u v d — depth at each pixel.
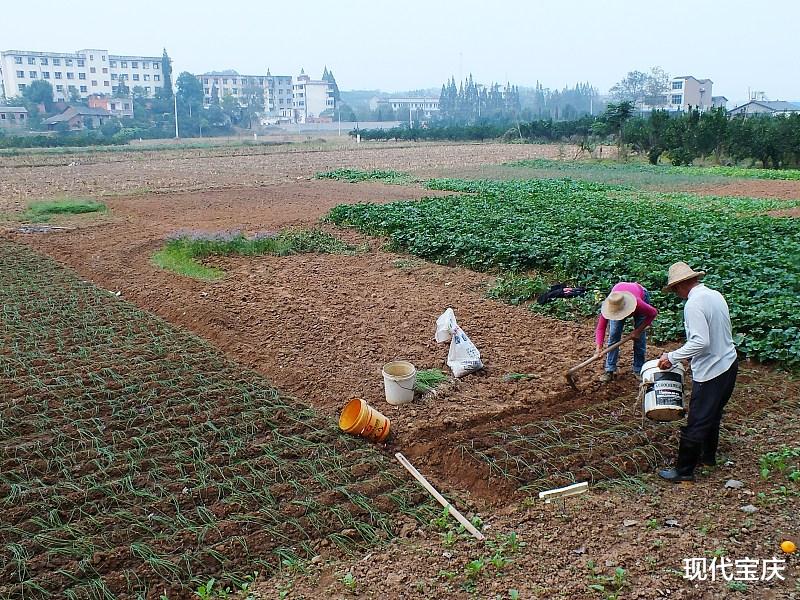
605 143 49.00
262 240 15.20
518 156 48.69
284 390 7.84
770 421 6.73
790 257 11.91
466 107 145.88
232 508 5.46
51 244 16.00
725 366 5.46
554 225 15.88
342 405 7.33
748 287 10.12
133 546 4.95
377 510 5.48
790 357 7.99
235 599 4.57
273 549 5.04
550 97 180.12
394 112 150.00
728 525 5.11
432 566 4.80
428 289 11.92
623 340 7.16
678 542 4.93
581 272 12.09
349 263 14.02
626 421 6.75
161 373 8.16
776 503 5.36
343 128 116.38
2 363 8.51
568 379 7.37
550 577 4.64
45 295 11.58
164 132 91.81
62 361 8.60
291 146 63.91
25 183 29.95
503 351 8.78
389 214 17.83
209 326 9.84
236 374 8.19
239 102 116.75
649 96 114.62
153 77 114.88
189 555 4.88
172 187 28.62
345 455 6.27
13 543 5.01
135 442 6.50
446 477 6.00
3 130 76.81
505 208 19.08
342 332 9.60
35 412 7.18
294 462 6.15
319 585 4.68
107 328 9.84
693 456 5.66
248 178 32.94
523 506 5.50
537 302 10.75
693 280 5.57
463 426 6.78
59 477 5.93
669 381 5.92
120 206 22.39
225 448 6.45
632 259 12.13
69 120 86.00
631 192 24.77
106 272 13.21
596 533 5.10
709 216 17.45
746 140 36.31
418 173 34.75
